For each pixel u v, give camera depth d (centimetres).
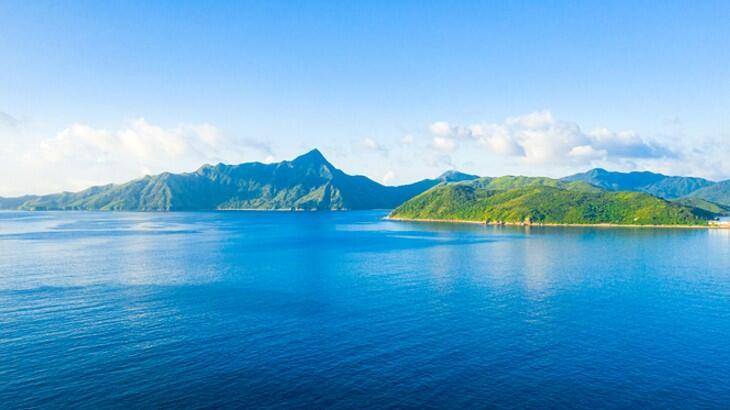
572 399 5181
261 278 11731
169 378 5550
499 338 7012
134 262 14475
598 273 12525
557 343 6819
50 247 18812
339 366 5941
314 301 9200
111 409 4847
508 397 5203
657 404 5103
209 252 17462
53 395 5112
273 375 5662
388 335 7119
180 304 8894
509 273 12556
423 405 5009
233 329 7350
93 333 7075
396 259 15488
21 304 8769
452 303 9069
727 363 6134
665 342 6900
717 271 12812
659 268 13362
